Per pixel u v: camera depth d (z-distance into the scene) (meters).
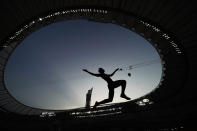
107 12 10.58
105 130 17.89
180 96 14.46
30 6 9.70
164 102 15.35
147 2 9.26
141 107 16.33
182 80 13.39
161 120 15.56
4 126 19.33
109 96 7.54
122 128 17.19
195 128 13.64
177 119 14.73
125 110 17.00
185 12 8.88
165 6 9.06
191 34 10.01
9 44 11.88
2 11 9.51
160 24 10.41
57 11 10.47
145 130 16.20
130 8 10.08
